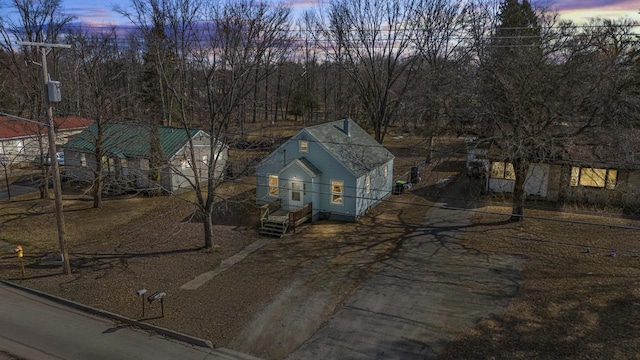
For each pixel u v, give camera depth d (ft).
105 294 54.24
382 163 92.68
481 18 128.26
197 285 56.49
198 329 46.19
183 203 94.94
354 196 77.36
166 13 69.21
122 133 95.81
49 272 61.26
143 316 48.83
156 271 60.95
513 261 61.93
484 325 45.68
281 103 203.82
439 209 88.17
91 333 45.98
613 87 63.26
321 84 253.65
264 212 77.10
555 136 67.56
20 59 108.68
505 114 70.90
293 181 83.05
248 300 52.47
